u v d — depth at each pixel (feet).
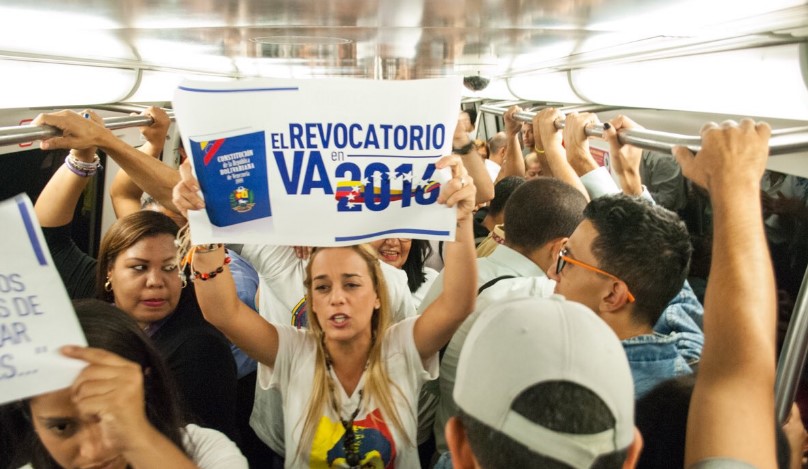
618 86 9.14
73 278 7.20
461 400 2.75
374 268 5.24
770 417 2.90
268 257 7.59
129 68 10.10
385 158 4.61
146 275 6.01
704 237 9.20
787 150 3.66
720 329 3.16
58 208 6.98
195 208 4.59
